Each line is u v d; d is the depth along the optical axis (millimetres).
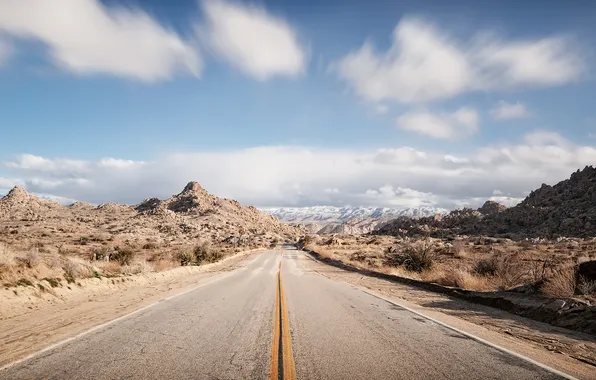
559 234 62938
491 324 8234
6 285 9414
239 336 6410
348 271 25203
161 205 189625
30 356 5117
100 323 7398
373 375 4539
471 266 18391
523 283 12227
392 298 12109
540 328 7871
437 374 4621
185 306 9617
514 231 78000
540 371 4824
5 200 158750
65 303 10047
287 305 10016
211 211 180375
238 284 15586
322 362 5020
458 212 104312
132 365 4770
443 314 9273
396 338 6445
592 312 7898
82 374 4426
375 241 77000
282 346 5777
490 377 4555
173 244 70938
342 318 8250
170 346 5703
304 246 82562
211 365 4805
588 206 70375
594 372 4945
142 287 14219
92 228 106688
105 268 17000
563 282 9953
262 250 75812
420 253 25359
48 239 62688
